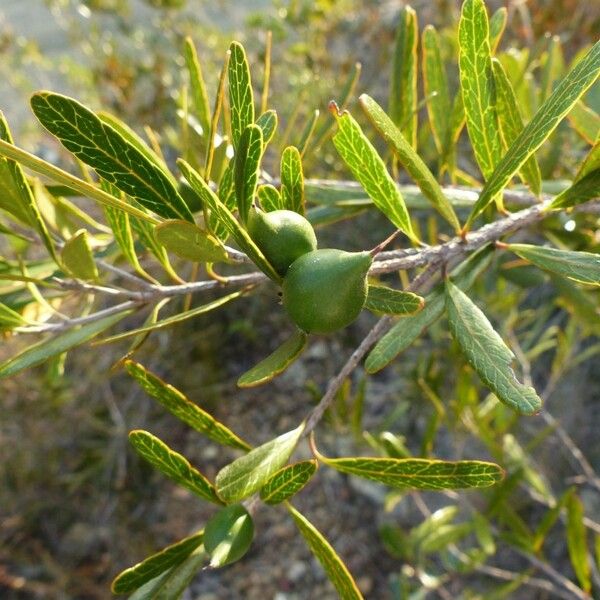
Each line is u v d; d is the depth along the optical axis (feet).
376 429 1.69
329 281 0.31
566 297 0.64
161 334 1.90
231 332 1.92
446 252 0.40
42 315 0.50
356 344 1.94
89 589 1.65
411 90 0.54
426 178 0.37
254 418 1.91
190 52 0.46
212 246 0.32
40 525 1.75
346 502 1.72
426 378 0.87
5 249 1.60
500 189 0.38
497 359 0.34
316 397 0.81
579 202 0.39
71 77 2.25
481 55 0.39
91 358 1.86
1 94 2.48
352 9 2.08
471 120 0.41
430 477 0.37
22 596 1.64
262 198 0.38
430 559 1.52
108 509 1.76
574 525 0.71
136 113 1.98
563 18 1.38
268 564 1.70
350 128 0.36
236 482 0.37
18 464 1.74
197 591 1.69
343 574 0.36
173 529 1.75
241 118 0.33
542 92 0.67
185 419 0.42
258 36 2.06
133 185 0.32
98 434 1.83
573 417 1.53
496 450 0.88
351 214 0.56
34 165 0.27
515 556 1.47
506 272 0.77
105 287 0.43
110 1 2.19
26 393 1.73
